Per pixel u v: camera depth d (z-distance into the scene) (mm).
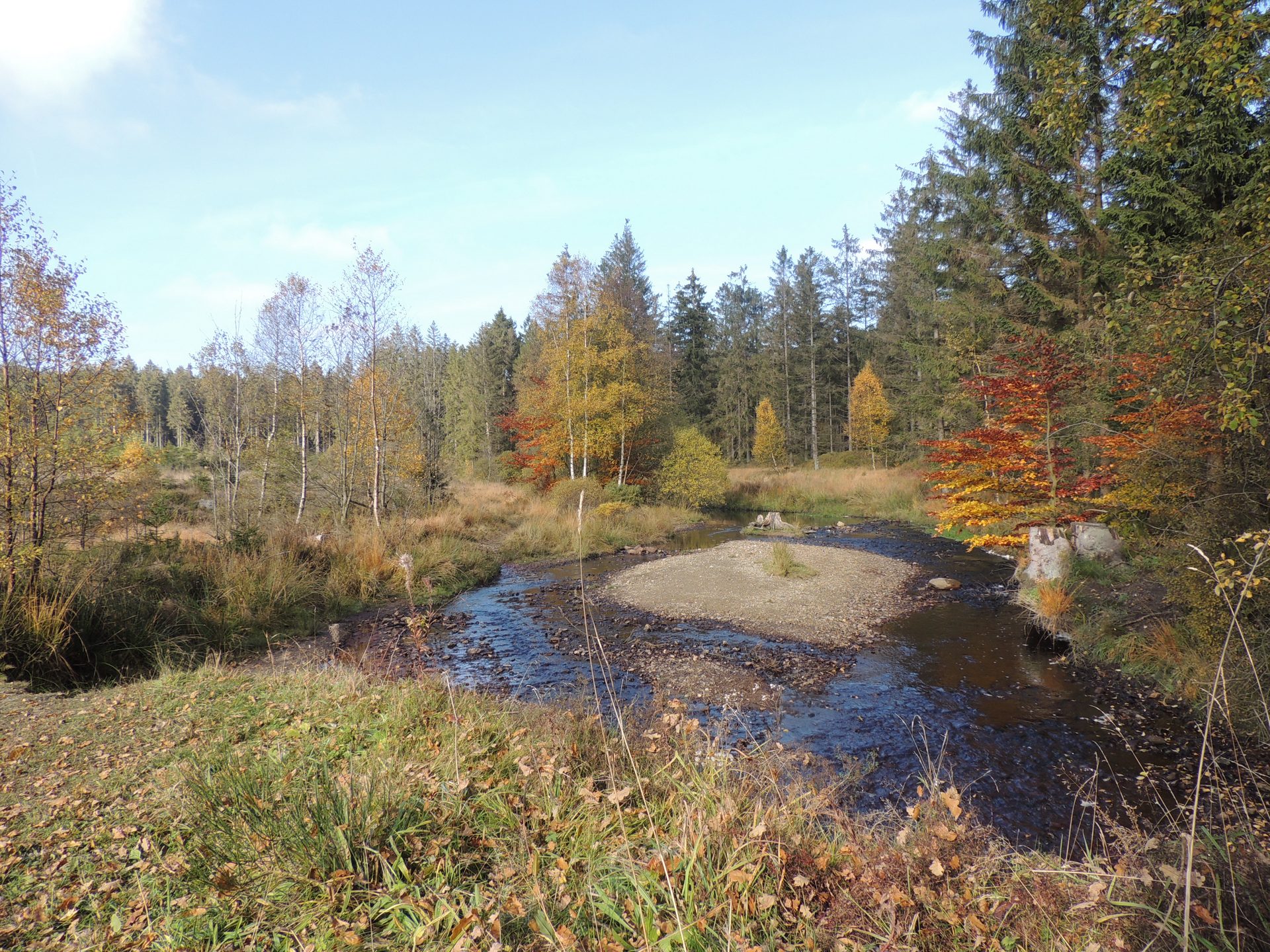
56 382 8359
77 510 8734
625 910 2613
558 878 2885
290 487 22688
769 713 7148
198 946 2479
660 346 42531
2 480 7996
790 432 47688
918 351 22250
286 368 21047
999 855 2979
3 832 3369
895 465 37406
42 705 5719
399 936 2523
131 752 4527
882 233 41750
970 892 2607
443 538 17156
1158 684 7465
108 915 2695
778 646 9734
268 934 2551
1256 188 5926
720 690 7887
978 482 12641
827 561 15406
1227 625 6414
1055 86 6191
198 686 6305
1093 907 2512
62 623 7262
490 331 54000
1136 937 2297
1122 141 6020
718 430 50375
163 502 13680
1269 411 5961
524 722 5230
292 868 2883
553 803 3523
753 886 2717
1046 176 15172
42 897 2820
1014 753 6082
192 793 3678
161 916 2678
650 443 29109
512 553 18422
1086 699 7383
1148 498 9258
